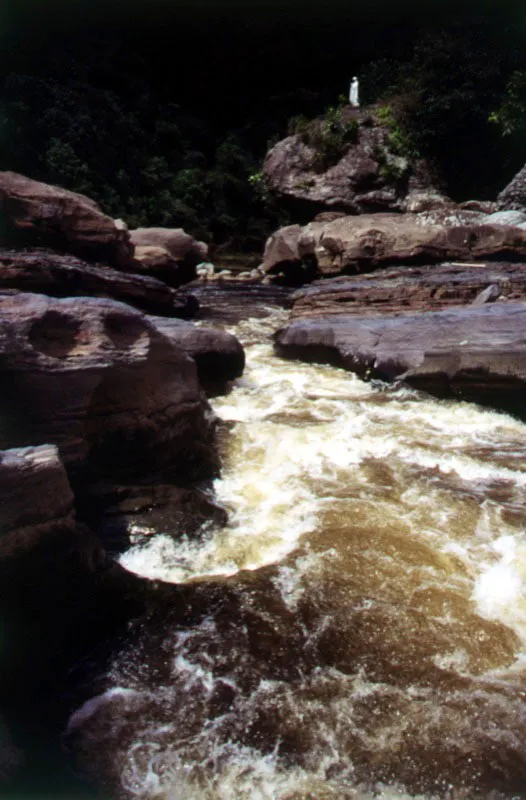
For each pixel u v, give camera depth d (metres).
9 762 2.59
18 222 10.29
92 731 2.81
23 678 2.98
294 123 27.09
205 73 30.48
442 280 10.50
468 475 5.42
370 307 10.29
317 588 3.78
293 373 8.34
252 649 3.29
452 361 7.16
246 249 27.16
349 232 15.10
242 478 5.30
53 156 20.86
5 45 22.30
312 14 29.30
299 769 2.67
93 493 4.27
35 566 3.13
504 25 24.53
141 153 25.47
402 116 23.41
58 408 3.98
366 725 2.86
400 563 4.06
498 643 3.37
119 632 3.38
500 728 2.84
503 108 22.00
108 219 11.34
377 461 5.64
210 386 7.34
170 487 4.63
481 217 15.73
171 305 11.11
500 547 4.30
